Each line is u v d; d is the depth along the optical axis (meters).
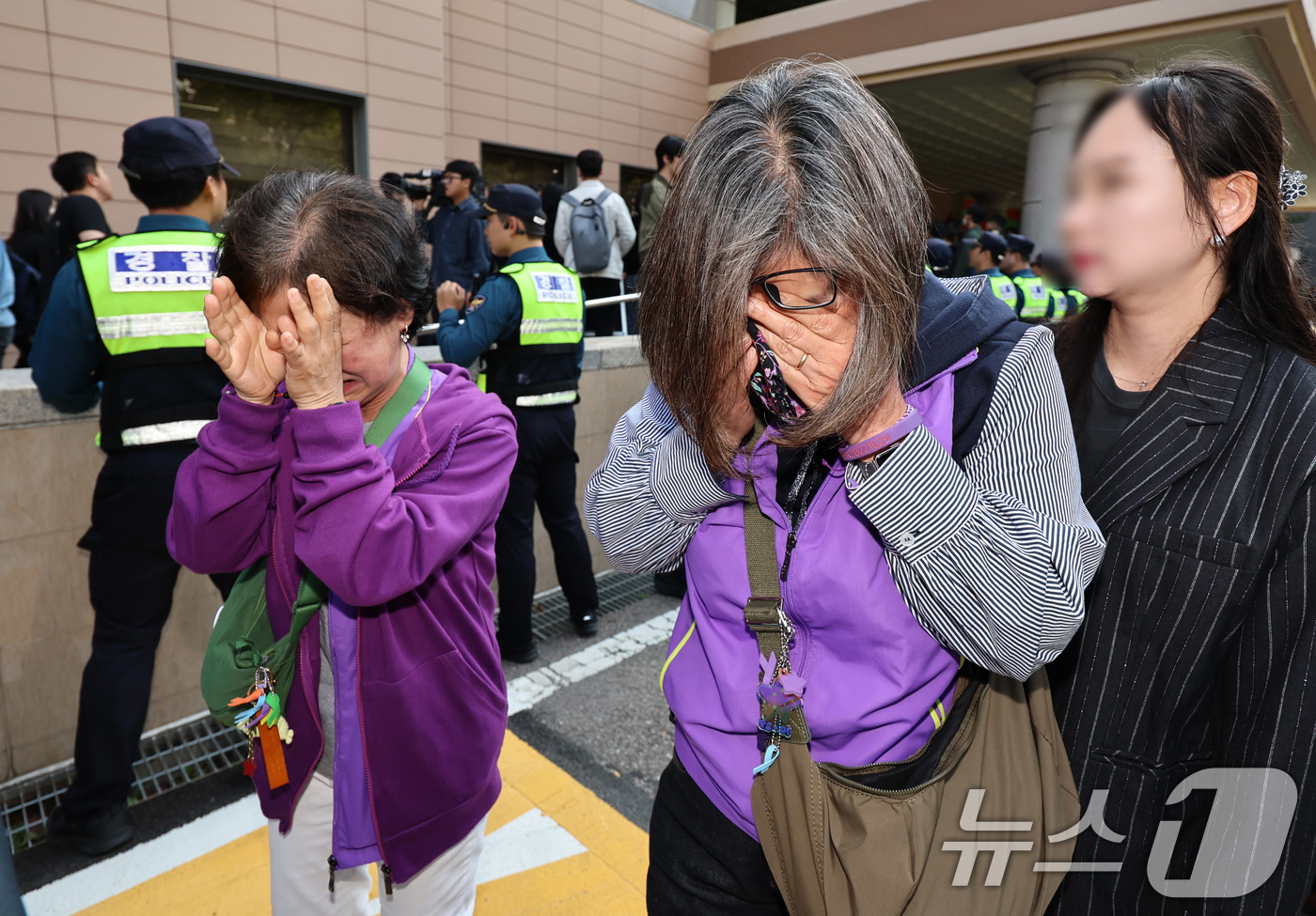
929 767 0.90
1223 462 0.95
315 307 0.90
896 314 0.71
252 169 6.88
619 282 5.78
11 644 2.12
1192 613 0.95
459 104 8.59
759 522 0.93
